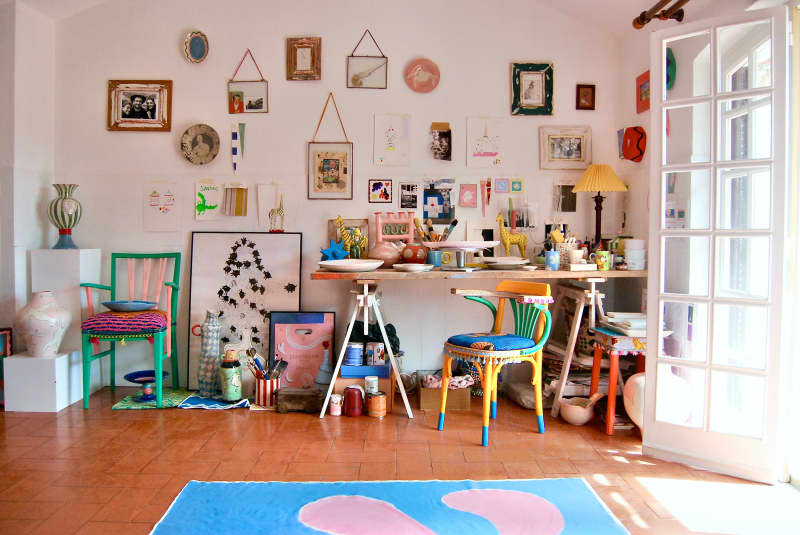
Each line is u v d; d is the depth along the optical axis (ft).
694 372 9.27
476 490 7.98
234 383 11.69
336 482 8.21
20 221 11.99
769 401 8.25
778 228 8.12
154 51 12.87
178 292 12.88
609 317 10.69
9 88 11.73
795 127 8.39
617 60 13.00
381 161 12.95
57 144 12.93
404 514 7.28
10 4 11.73
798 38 8.35
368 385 11.37
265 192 12.94
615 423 10.62
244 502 7.58
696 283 9.93
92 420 10.85
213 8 12.83
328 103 12.91
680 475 8.59
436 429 10.53
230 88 12.88
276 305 12.87
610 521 7.12
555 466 8.89
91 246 13.01
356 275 11.02
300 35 12.87
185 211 12.98
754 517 7.30
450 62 12.96
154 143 12.95
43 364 11.27
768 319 8.22
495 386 11.21
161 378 11.62
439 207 12.99
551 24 12.96
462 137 13.00
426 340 13.19
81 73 12.89
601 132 13.07
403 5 12.89
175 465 8.82
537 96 12.98
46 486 8.08
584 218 13.06
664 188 9.18
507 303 13.23
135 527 7.00
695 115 9.95
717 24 8.55
